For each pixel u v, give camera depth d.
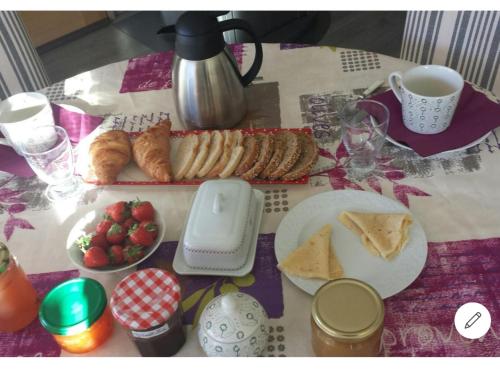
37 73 1.51
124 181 0.92
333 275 0.73
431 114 0.88
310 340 0.67
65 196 0.92
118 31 2.84
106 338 0.69
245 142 0.96
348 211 0.80
